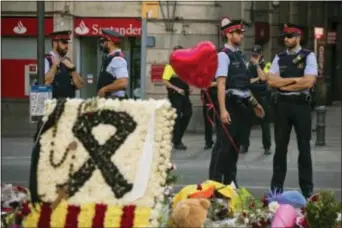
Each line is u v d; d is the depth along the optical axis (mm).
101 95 10898
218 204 6715
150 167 5754
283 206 6746
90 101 5902
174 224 5875
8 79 23859
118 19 23641
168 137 5812
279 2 31703
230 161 9922
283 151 10164
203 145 19500
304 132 10039
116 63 10875
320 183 13609
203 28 23344
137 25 23531
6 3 23641
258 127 24125
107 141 5805
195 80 6699
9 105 23781
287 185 12883
